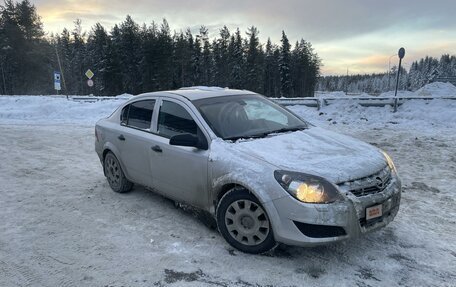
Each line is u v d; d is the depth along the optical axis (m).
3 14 63.72
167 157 4.92
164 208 5.47
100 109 18.28
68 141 11.09
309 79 112.44
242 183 3.96
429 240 4.41
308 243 3.64
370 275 3.69
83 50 82.31
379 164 4.06
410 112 13.73
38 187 6.64
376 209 3.78
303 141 4.45
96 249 4.29
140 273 3.79
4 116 17.31
